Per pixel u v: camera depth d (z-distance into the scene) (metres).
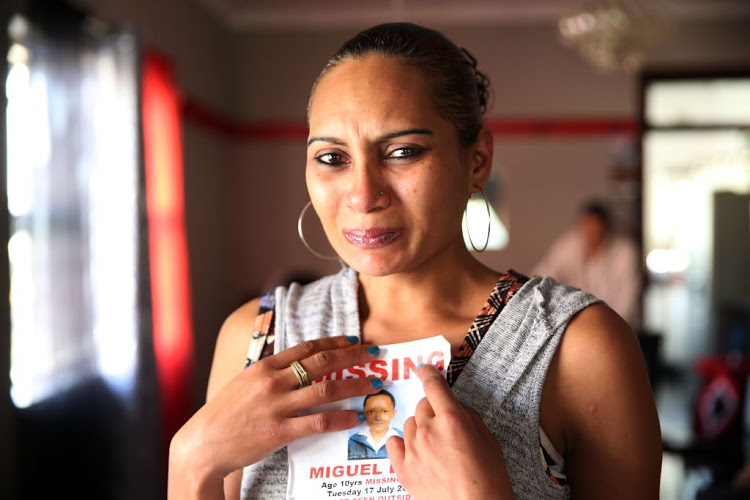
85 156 2.91
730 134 7.23
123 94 3.18
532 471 0.71
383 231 0.71
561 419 0.75
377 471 0.72
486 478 0.64
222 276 5.30
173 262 3.70
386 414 0.73
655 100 6.06
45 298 2.64
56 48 2.73
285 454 0.76
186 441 0.73
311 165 0.75
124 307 3.14
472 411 0.70
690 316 7.26
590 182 5.48
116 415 3.04
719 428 4.13
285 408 0.71
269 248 5.58
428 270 0.79
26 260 2.56
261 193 5.60
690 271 7.62
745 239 6.92
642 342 3.61
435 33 0.76
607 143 5.46
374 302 0.83
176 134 3.79
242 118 5.58
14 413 2.46
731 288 6.90
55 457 2.66
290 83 5.54
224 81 5.42
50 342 2.66
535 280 0.80
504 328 0.75
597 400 0.73
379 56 0.72
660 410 4.84
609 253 4.50
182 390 3.74
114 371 3.06
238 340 0.86
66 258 2.76
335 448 0.73
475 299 0.80
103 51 3.09
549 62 5.45
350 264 0.74
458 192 0.75
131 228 3.18
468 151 0.77
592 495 0.74
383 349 0.75
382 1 5.29
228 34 5.54
